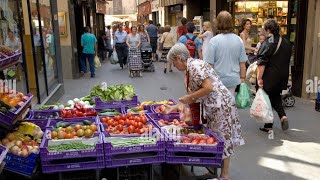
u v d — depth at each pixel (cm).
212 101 412
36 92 763
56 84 982
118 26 1711
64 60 1299
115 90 605
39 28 814
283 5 1263
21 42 699
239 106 591
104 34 2062
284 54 598
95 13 2286
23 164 376
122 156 388
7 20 650
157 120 486
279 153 536
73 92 1045
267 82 607
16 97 473
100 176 417
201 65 394
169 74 1375
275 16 1266
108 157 382
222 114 414
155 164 423
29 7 745
